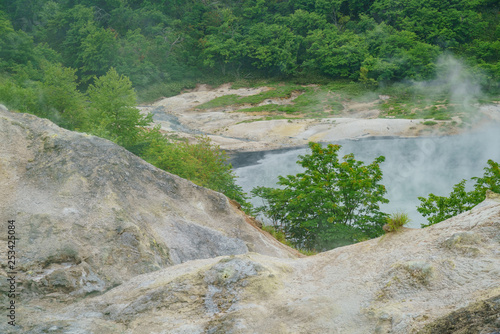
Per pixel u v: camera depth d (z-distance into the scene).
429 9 90.94
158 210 12.77
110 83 31.53
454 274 5.85
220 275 7.48
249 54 89.62
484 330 4.61
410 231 7.57
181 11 103.56
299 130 56.69
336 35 89.25
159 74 87.62
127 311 7.09
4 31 77.81
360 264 7.09
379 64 78.19
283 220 22.36
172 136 50.81
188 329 6.32
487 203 7.89
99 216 10.58
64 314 7.40
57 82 33.75
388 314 5.54
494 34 89.06
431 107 65.19
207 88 87.06
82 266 8.97
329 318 5.93
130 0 102.50
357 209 21.94
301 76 87.50
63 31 93.75
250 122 60.72
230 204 17.09
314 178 20.94
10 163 11.80
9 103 31.64
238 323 6.20
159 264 10.38
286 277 7.50
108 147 13.19
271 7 105.56
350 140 53.06
